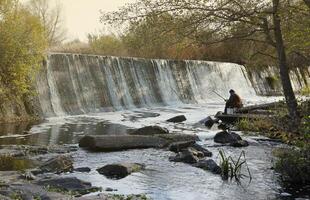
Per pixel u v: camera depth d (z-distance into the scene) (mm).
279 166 12844
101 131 21438
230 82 44469
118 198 10008
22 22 25062
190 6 17500
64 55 29250
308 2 15805
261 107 26891
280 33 17984
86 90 30047
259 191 11250
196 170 13359
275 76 51250
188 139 18047
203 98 40000
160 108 33656
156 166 13859
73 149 16469
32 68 25938
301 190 11383
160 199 10516
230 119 24359
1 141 17922
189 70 39812
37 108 25969
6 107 23938
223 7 17703
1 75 23891
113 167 12797
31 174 11922
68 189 10734
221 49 48062
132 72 34125
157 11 17578
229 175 12734
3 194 9625
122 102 32406
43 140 18516
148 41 18141
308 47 17984
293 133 16344
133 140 16953
